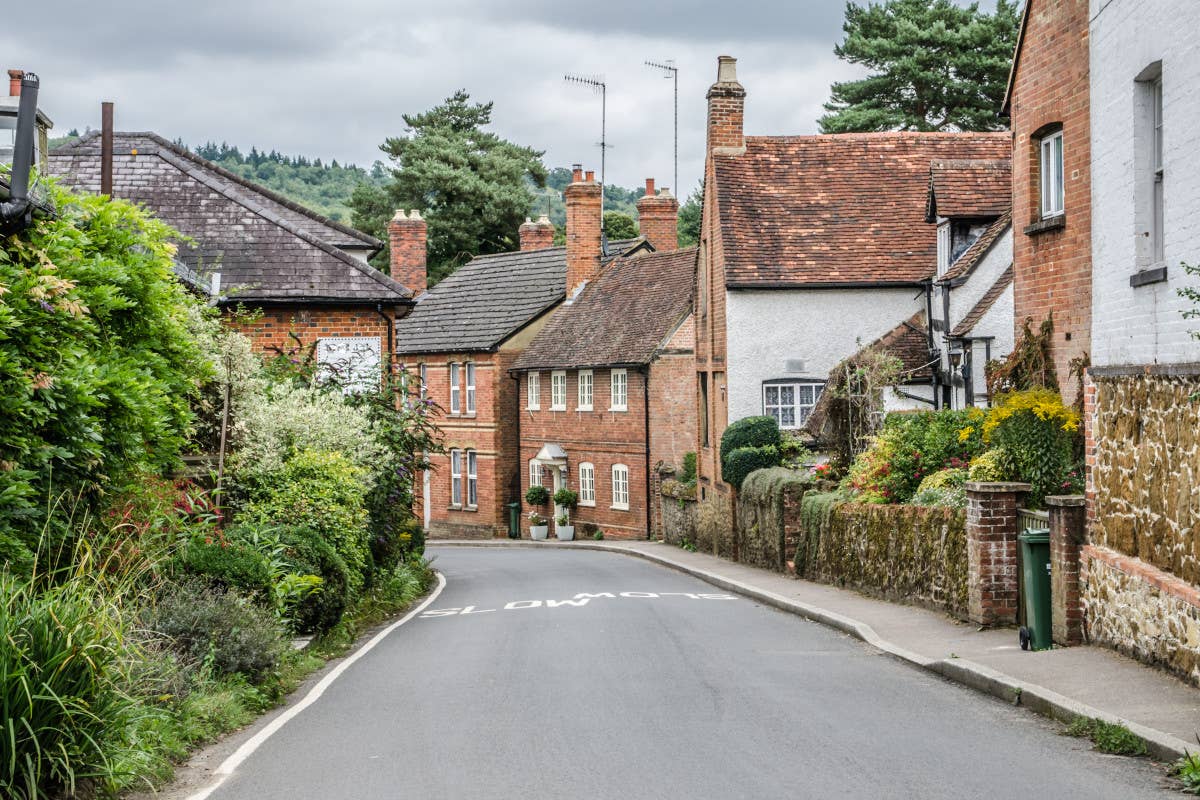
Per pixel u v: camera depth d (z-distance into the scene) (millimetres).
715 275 33781
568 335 47344
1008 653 12750
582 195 49906
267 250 25938
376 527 21234
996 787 7707
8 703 7004
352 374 23859
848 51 51219
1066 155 17141
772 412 32188
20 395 8977
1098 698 10031
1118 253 12289
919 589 17656
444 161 72562
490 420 49844
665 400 40781
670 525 38688
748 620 17734
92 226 11281
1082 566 12875
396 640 16344
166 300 12039
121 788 7871
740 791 7676
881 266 32281
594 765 8484
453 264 70625
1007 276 24922
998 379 19062
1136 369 11586
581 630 16438
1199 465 10094
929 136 35125
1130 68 11898
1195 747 8211
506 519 49812
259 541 14336
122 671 8180
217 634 11086
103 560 10492
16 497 8820
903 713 10258
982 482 15117
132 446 10680
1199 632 10055
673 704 10773
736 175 33781
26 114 9367
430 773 8383
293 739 9719
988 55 49250
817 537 22859
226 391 15836
